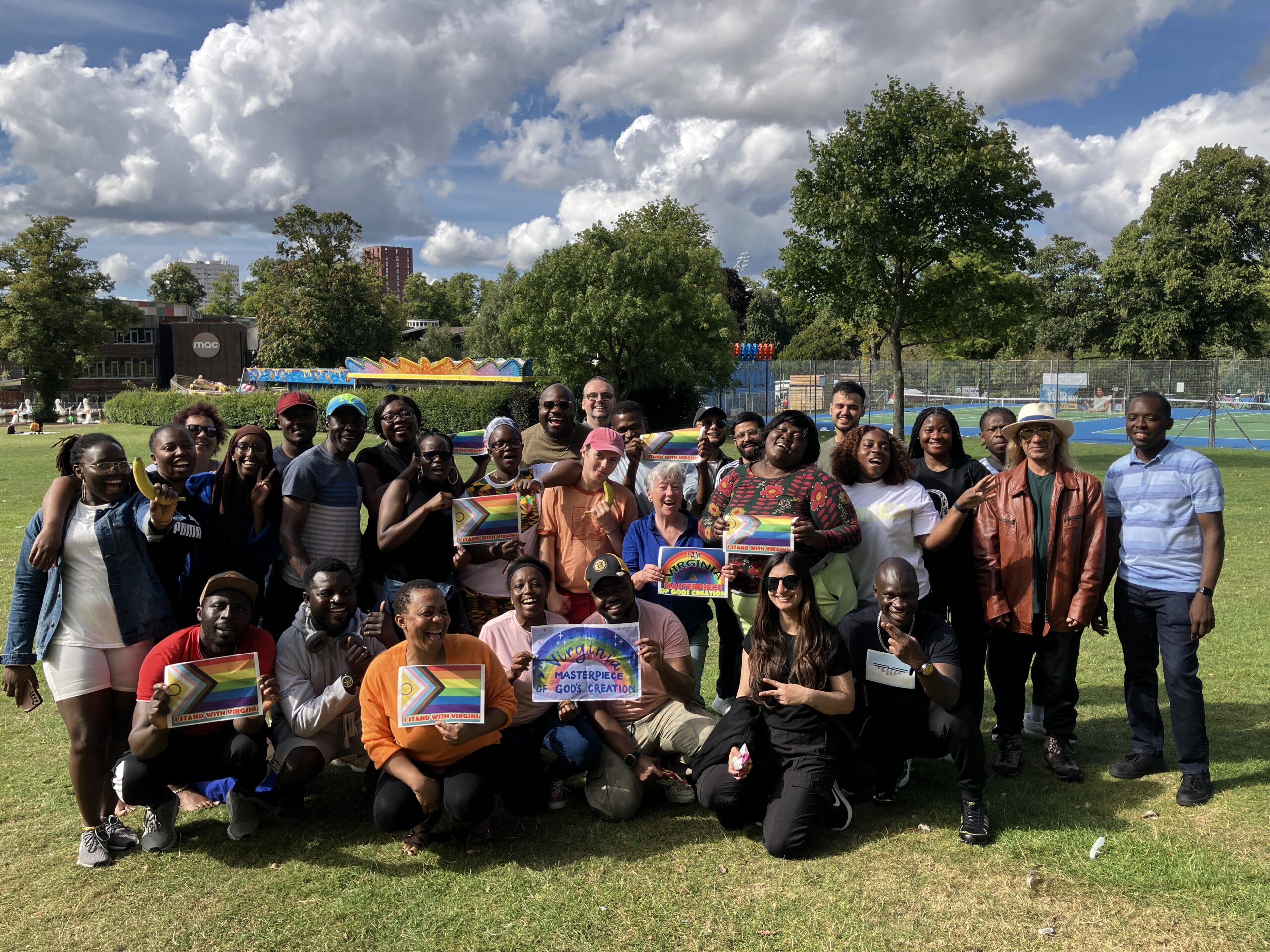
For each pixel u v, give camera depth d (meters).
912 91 21.05
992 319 22.98
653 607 4.82
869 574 4.76
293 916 3.50
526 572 4.42
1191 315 51.97
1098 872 3.74
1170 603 4.51
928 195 20.86
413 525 4.61
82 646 3.91
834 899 3.59
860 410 5.53
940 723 4.07
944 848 4.02
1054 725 4.83
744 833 4.21
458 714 3.90
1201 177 51.97
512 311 32.75
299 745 4.16
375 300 59.09
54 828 4.25
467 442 5.59
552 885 3.72
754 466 4.98
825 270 22.91
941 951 3.25
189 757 4.02
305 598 4.41
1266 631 7.65
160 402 41.72
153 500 3.83
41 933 3.40
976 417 37.81
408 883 3.75
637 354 30.91
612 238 31.33
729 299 63.03
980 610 4.93
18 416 49.75
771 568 4.13
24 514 14.63
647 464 6.27
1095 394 38.97
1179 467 4.55
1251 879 3.66
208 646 4.02
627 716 4.64
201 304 131.25
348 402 4.66
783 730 4.13
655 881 3.75
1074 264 61.38
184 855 4.01
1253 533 12.70
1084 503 4.70
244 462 4.54
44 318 55.91
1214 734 5.31
